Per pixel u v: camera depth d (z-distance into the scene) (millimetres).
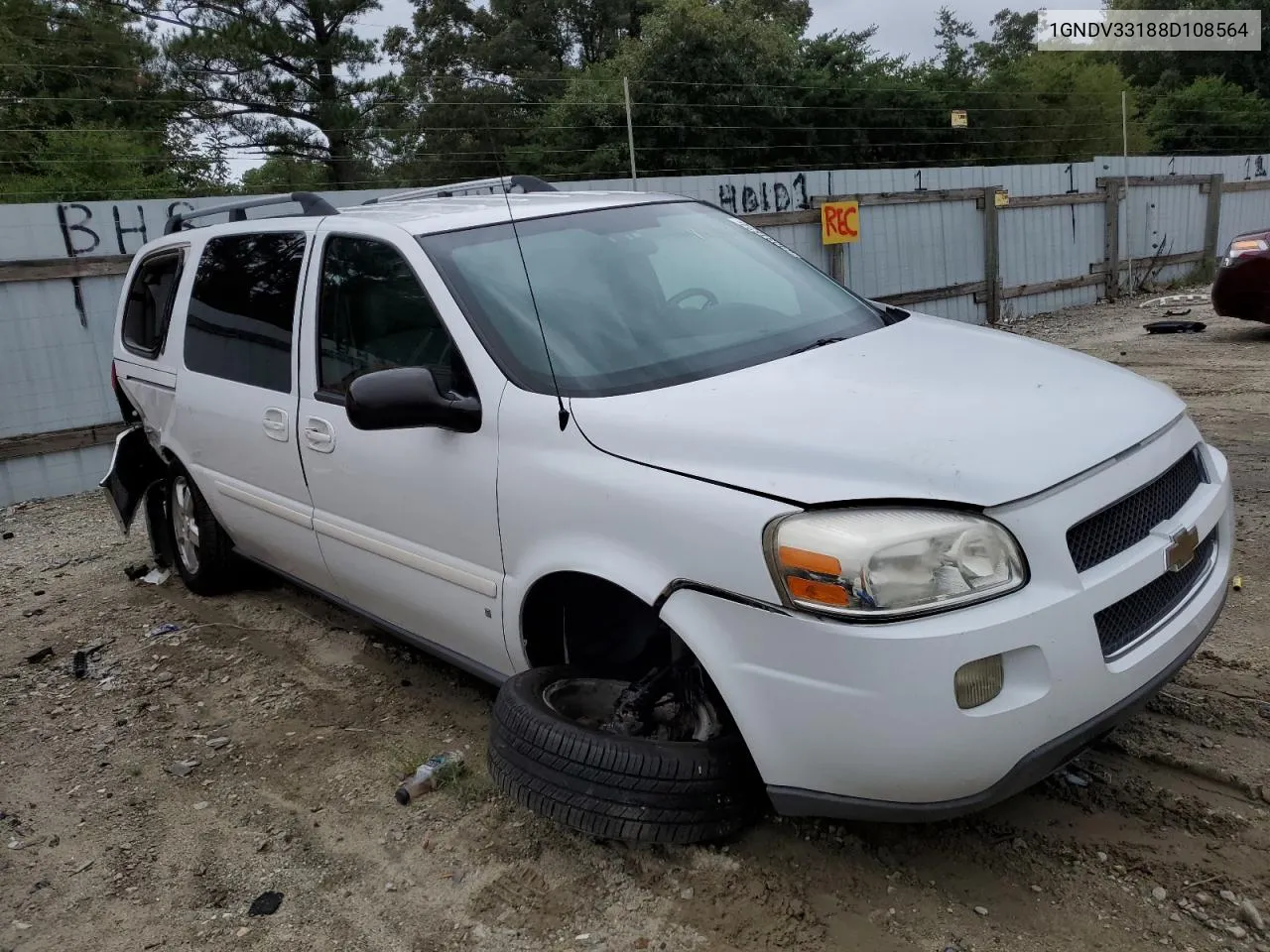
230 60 27016
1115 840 2883
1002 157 32156
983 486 2438
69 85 25750
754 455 2646
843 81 30219
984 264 15195
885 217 13875
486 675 3594
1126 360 10469
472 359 3307
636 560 2791
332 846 3266
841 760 2469
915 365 3127
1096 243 17094
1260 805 2980
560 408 3051
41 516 8227
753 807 2854
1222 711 3469
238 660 4773
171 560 5930
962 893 2727
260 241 4582
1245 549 4883
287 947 2842
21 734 4266
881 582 2367
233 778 3740
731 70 26344
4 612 5797
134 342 5680
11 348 8656
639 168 25656
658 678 3002
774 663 2521
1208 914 2588
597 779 2793
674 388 3059
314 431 4004
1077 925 2588
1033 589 2438
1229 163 21641
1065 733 2475
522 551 3145
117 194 22281
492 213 3828
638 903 2809
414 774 3578
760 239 4348
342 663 4629
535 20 26906
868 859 2879
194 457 5043
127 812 3590
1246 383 8758
